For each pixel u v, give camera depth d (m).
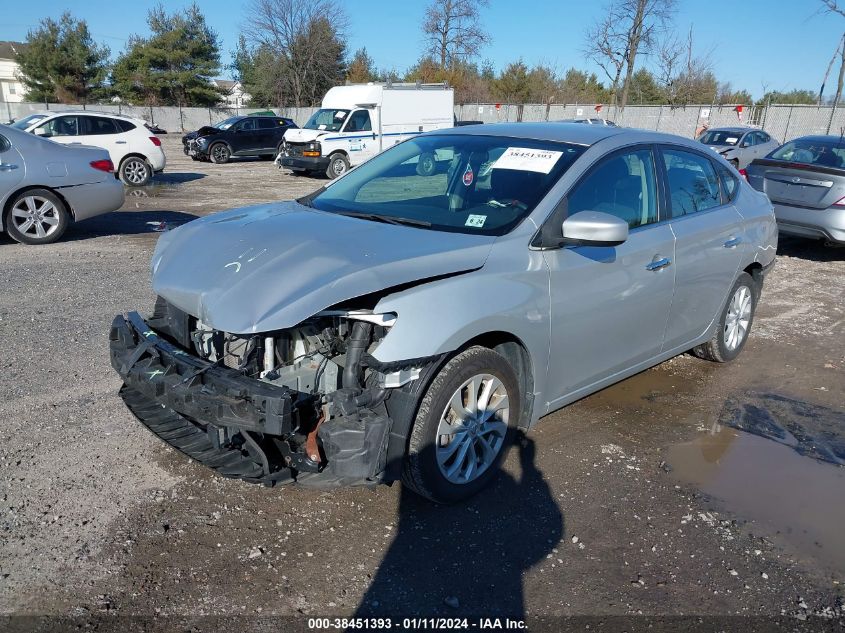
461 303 3.06
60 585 2.75
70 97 54.28
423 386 3.00
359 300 2.95
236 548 3.01
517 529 3.25
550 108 39.44
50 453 3.68
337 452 2.83
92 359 4.95
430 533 3.19
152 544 3.01
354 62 57.72
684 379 5.23
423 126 21.81
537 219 3.52
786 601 2.86
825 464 4.04
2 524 3.08
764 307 7.34
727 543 3.23
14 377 4.59
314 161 19.16
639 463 3.93
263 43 54.50
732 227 4.97
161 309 3.81
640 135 4.37
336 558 2.98
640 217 4.18
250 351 3.06
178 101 55.22
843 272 9.12
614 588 2.88
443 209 3.72
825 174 9.05
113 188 9.38
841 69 25.47
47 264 7.79
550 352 3.59
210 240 3.41
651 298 4.20
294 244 3.18
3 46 79.25
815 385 5.23
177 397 2.95
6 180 8.49
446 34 52.44
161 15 55.03
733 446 4.21
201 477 3.53
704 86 42.12
